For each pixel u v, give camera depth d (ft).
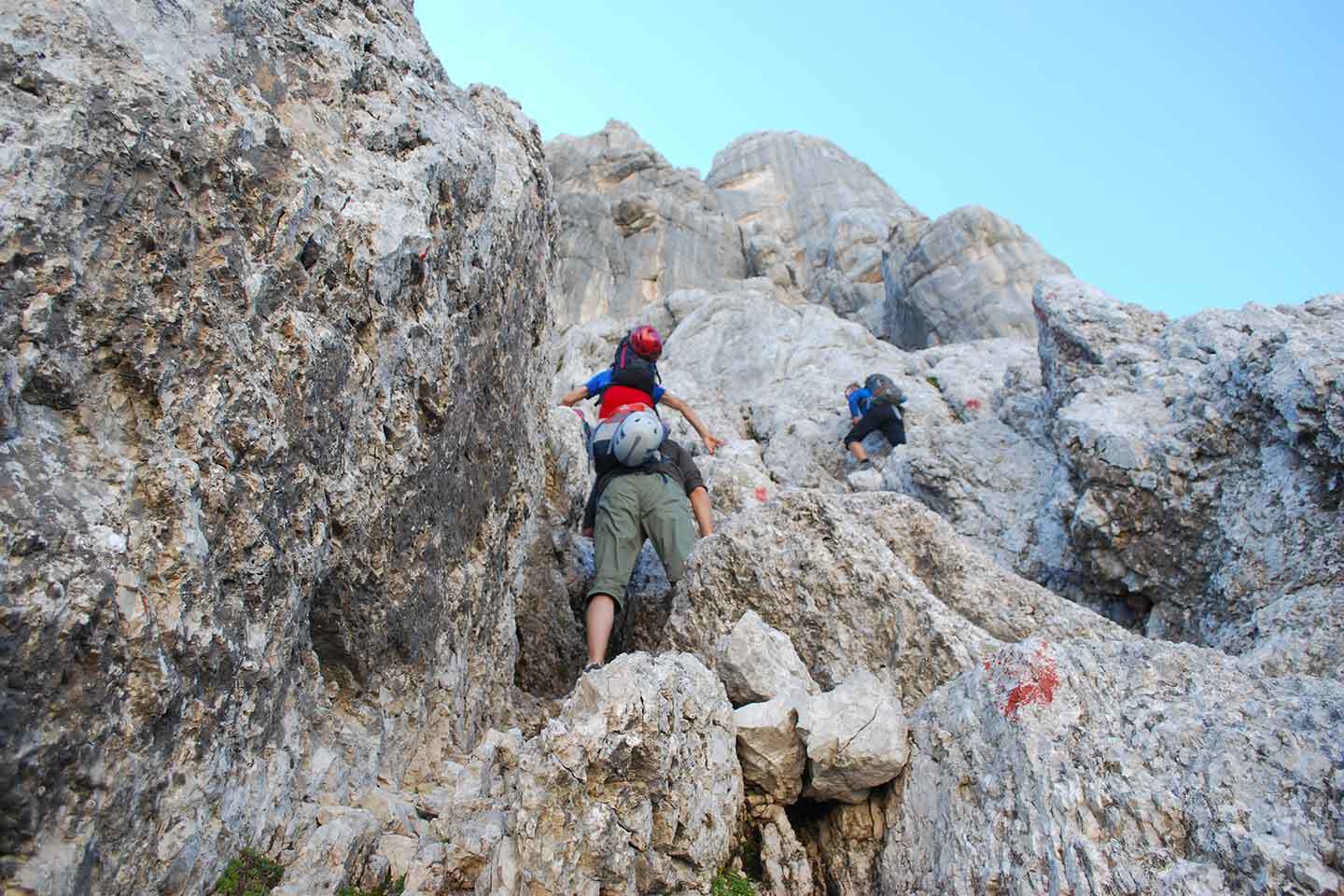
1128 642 13.23
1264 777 10.80
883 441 41.57
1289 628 18.74
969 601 19.70
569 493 23.79
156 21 9.95
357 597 11.98
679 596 18.24
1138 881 10.54
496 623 16.84
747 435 45.19
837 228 121.80
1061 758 11.91
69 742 7.24
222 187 9.70
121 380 8.49
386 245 12.00
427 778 13.43
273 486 9.91
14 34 8.29
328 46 12.94
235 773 9.28
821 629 17.13
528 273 18.95
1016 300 87.40
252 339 9.82
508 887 10.91
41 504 7.40
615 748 11.60
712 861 12.92
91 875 7.44
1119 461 23.98
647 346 21.43
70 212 8.11
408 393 12.87
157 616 8.14
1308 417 20.88
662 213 118.32
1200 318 28.45
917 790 13.55
